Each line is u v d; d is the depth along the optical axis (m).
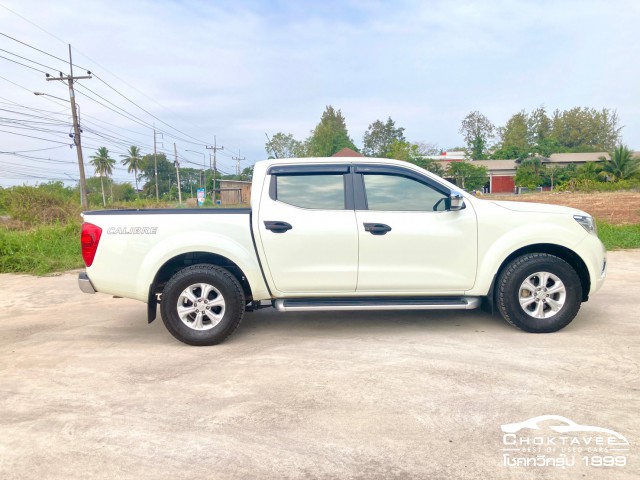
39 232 13.16
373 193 4.97
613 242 11.41
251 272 4.76
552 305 4.86
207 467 2.69
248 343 4.85
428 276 4.85
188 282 4.71
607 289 6.90
